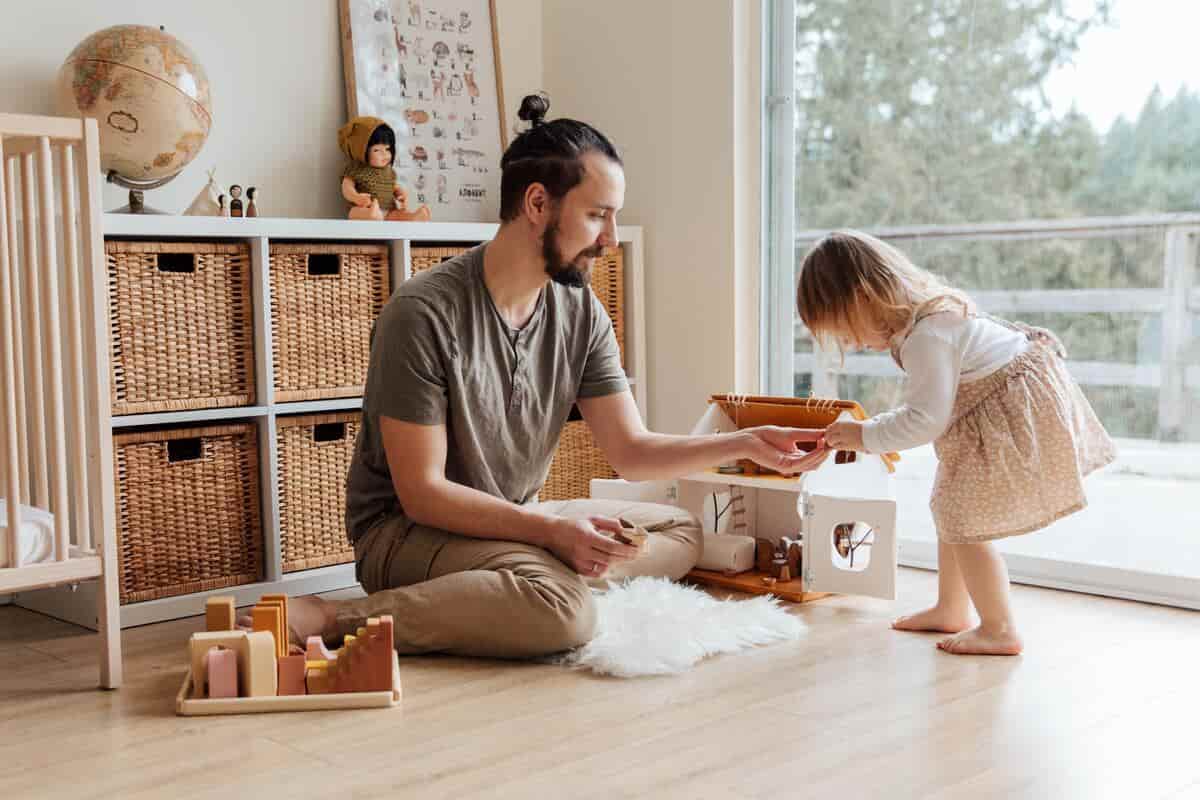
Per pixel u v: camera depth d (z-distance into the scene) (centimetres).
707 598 207
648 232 292
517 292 189
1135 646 188
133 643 199
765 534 245
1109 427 229
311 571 237
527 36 311
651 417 294
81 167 168
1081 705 158
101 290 170
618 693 164
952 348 184
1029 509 182
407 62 283
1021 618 207
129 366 211
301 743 146
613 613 194
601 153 181
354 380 243
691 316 284
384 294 246
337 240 245
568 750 142
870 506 212
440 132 289
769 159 278
